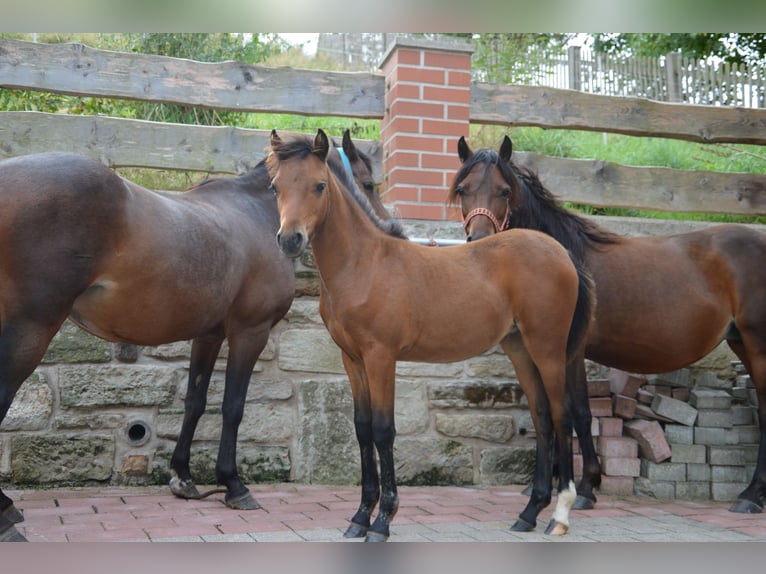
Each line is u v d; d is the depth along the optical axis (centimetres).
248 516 399
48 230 323
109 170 351
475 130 856
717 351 575
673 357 471
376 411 336
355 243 344
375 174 582
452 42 565
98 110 713
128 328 375
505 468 525
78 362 476
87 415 475
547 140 866
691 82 1038
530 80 1042
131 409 484
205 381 455
